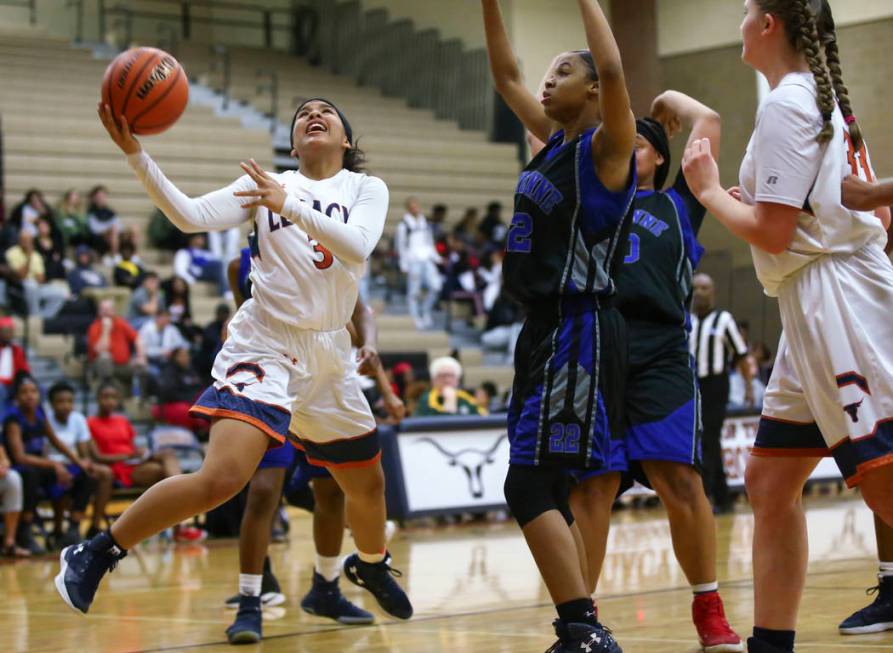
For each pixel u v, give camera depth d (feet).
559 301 12.29
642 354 14.44
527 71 65.57
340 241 13.65
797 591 12.22
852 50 53.78
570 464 11.94
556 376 12.08
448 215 67.82
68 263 52.31
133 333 46.85
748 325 59.06
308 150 15.07
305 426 15.37
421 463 35.42
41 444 33.09
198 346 48.49
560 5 66.54
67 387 35.27
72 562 12.89
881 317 11.13
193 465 42.16
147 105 13.05
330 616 18.06
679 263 14.89
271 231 14.48
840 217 11.20
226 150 64.13
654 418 14.25
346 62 82.28
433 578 23.17
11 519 31.45
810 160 11.14
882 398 10.91
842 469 11.20
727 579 20.81
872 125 53.21
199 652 15.66
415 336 57.16
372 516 16.20
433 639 16.06
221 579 24.88
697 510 14.29
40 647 16.46
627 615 17.26
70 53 69.82
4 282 49.42
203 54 77.10
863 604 17.21
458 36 74.43
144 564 28.37
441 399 37.68
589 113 12.81
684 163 11.92
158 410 43.93
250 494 16.89
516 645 15.25
